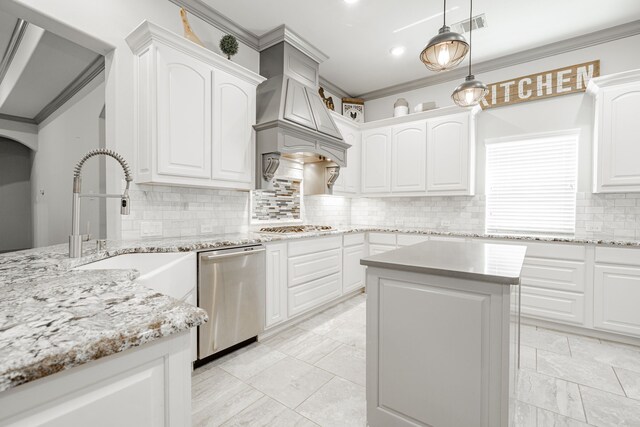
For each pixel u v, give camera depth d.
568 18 2.93
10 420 0.50
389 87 4.53
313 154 3.58
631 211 3.02
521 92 3.56
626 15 2.88
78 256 1.55
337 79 4.28
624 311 2.59
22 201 6.12
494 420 1.28
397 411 1.50
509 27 3.08
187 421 0.74
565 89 3.32
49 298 0.84
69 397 0.56
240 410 1.72
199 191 2.83
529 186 3.58
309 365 2.21
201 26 2.86
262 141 2.86
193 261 2.11
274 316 2.71
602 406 1.76
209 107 2.49
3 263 1.38
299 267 2.97
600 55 3.19
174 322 0.69
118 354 0.62
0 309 0.75
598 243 2.68
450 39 1.80
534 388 1.94
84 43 2.23
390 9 2.85
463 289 1.33
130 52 2.34
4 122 5.09
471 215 3.91
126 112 2.32
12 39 3.46
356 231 3.82
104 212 2.94
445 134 3.80
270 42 3.28
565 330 2.88
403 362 1.48
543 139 3.48
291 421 1.64
